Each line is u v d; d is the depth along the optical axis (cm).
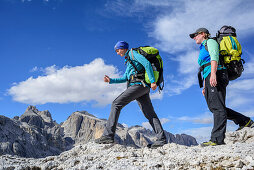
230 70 457
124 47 549
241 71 463
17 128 18312
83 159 463
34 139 18738
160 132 526
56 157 516
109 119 536
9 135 16625
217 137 442
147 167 382
